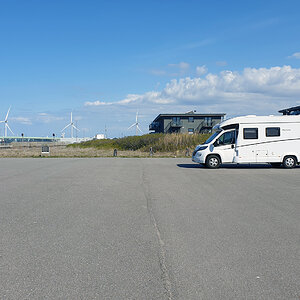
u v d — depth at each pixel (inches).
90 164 829.8
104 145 2113.7
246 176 566.6
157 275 157.6
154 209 303.1
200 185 456.4
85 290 142.5
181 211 295.0
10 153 1465.3
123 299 135.1
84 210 298.4
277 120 696.4
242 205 321.1
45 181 494.6
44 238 215.2
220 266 168.2
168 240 211.2
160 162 909.8
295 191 405.4
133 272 161.0
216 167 709.9
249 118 700.0
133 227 241.8
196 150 733.3
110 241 209.2
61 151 1683.1
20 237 217.3
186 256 182.4
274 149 693.9
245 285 147.1
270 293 139.9
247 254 185.3
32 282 150.1
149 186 445.7
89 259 177.9
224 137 706.8
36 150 1813.5
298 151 694.5
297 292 140.9
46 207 311.3
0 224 250.1
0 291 141.6
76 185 453.1
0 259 177.9
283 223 253.4
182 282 150.0
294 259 177.8
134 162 909.2
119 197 363.6
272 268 165.6
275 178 538.6
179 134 1584.6
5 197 362.9
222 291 141.6
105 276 156.5
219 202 335.9
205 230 233.9
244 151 698.2
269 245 201.0
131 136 2090.3
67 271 162.1
